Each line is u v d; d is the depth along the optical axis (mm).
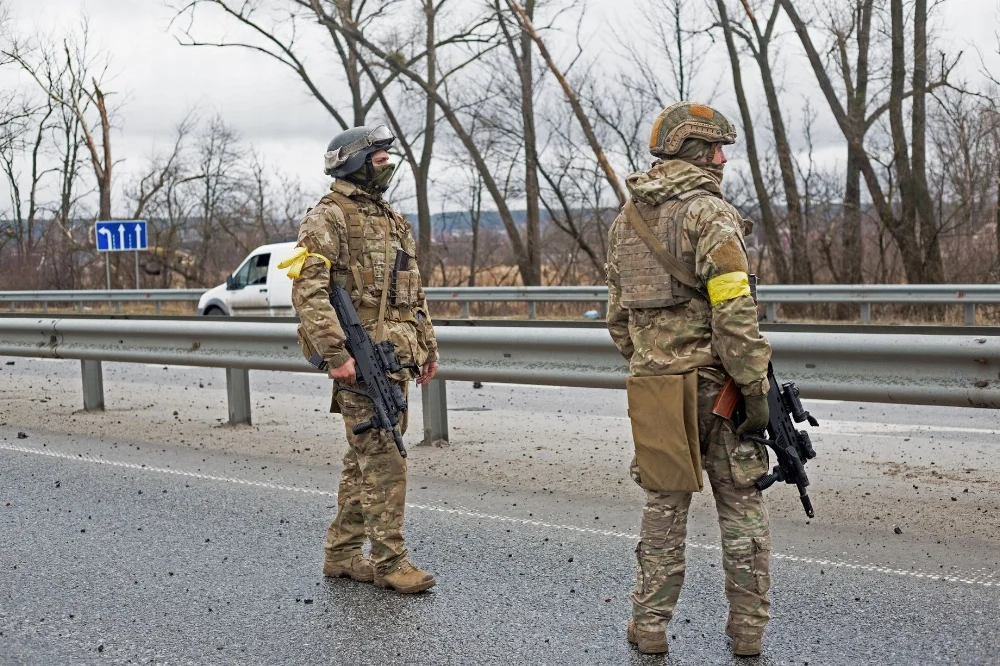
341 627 4535
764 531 4000
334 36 30844
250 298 24328
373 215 4879
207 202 42969
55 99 40156
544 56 24938
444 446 8305
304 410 10484
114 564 5477
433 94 28000
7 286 41250
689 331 3867
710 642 4234
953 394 6074
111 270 41219
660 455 3906
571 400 11234
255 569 5363
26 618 4723
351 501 5145
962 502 6199
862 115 24672
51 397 11758
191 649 4332
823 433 8750
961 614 4477
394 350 4867
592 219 31172
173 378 13875
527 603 4766
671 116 3926
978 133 26594
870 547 5422
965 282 24609
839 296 18250
